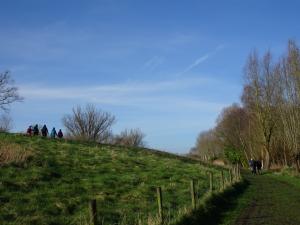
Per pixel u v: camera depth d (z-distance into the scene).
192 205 22.27
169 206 23.52
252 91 82.44
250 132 95.12
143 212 21.56
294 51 63.25
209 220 21.75
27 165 29.72
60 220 18.56
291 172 57.81
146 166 41.84
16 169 27.92
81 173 31.22
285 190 36.69
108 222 19.06
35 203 20.86
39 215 18.80
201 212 22.19
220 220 21.73
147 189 28.30
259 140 85.38
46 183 25.75
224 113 122.44
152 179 33.69
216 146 136.50
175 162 53.09
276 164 85.12
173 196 27.05
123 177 31.94
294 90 64.69
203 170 47.19
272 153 85.38
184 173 40.72
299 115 63.53
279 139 81.81
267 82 81.06
